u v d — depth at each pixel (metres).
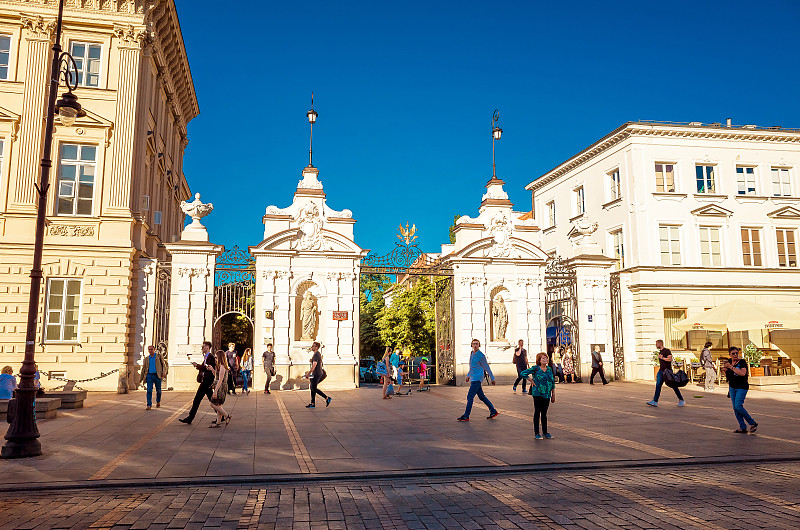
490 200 28.23
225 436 12.50
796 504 7.21
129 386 23.17
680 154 33.47
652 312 30.19
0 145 23.12
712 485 8.23
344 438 12.22
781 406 17.72
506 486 8.29
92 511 7.10
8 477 8.75
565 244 40.31
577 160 38.41
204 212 24.95
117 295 23.02
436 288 29.05
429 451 10.72
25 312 22.28
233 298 25.08
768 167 34.38
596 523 6.50
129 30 24.64
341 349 25.25
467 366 26.39
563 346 29.94
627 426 13.73
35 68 23.56
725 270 31.94
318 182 26.58
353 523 6.61
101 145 23.89
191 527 6.48
